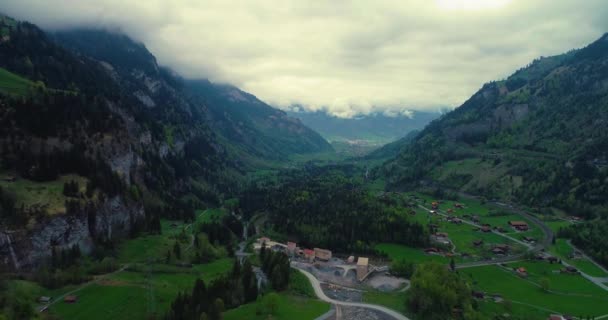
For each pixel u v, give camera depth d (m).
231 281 176.88
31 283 158.12
